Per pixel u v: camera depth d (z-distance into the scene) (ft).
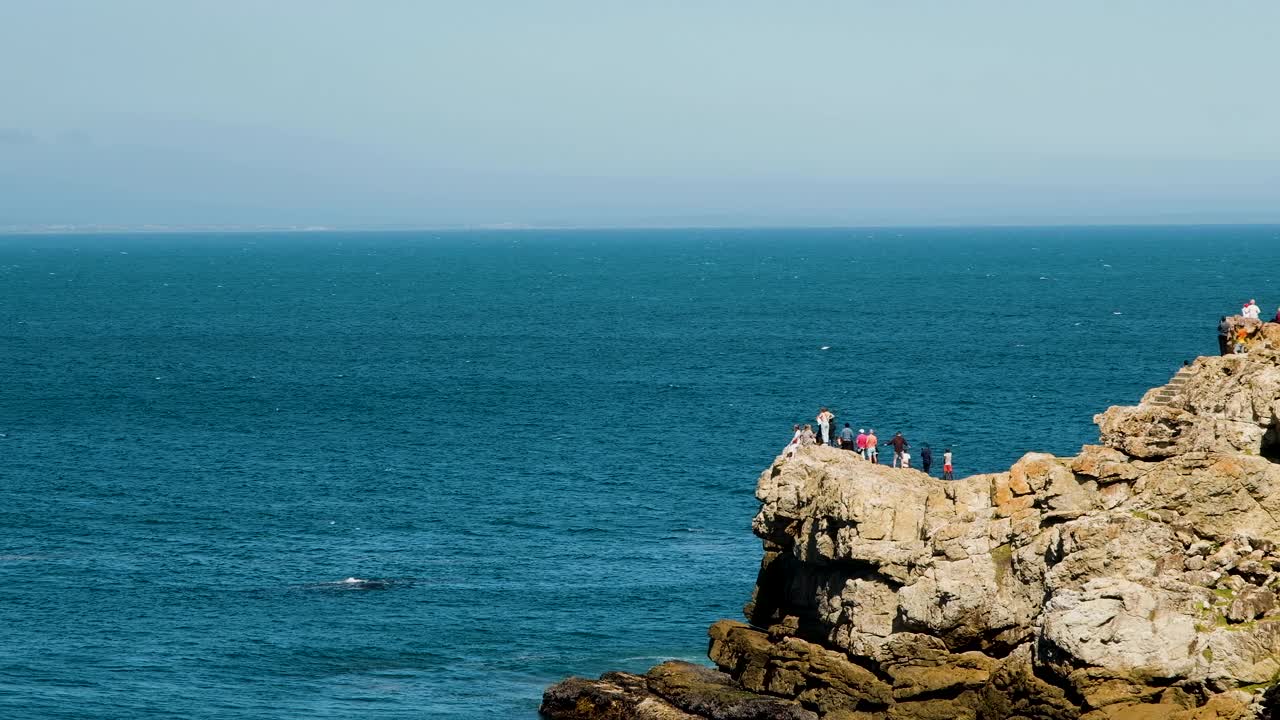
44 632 429.38
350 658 408.87
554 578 488.02
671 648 416.46
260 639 424.46
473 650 415.03
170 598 466.29
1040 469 314.35
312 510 596.29
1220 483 300.81
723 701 335.88
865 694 321.11
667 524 568.41
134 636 427.33
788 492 349.61
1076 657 286.25
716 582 483.10
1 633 426.92
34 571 496.23
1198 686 283.18
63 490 632.38
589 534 551.59
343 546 535.60
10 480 651.66
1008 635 309.63
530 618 443.32
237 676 393.70
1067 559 295.07
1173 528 298.76
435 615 448.65
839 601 331.57
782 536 360.89
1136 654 284.00
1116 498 307.37
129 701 372.17
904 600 315.78
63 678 389.39
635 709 347.36
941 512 318.04
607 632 431.02
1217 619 287.48
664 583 483.51
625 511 590.55
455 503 608.60
